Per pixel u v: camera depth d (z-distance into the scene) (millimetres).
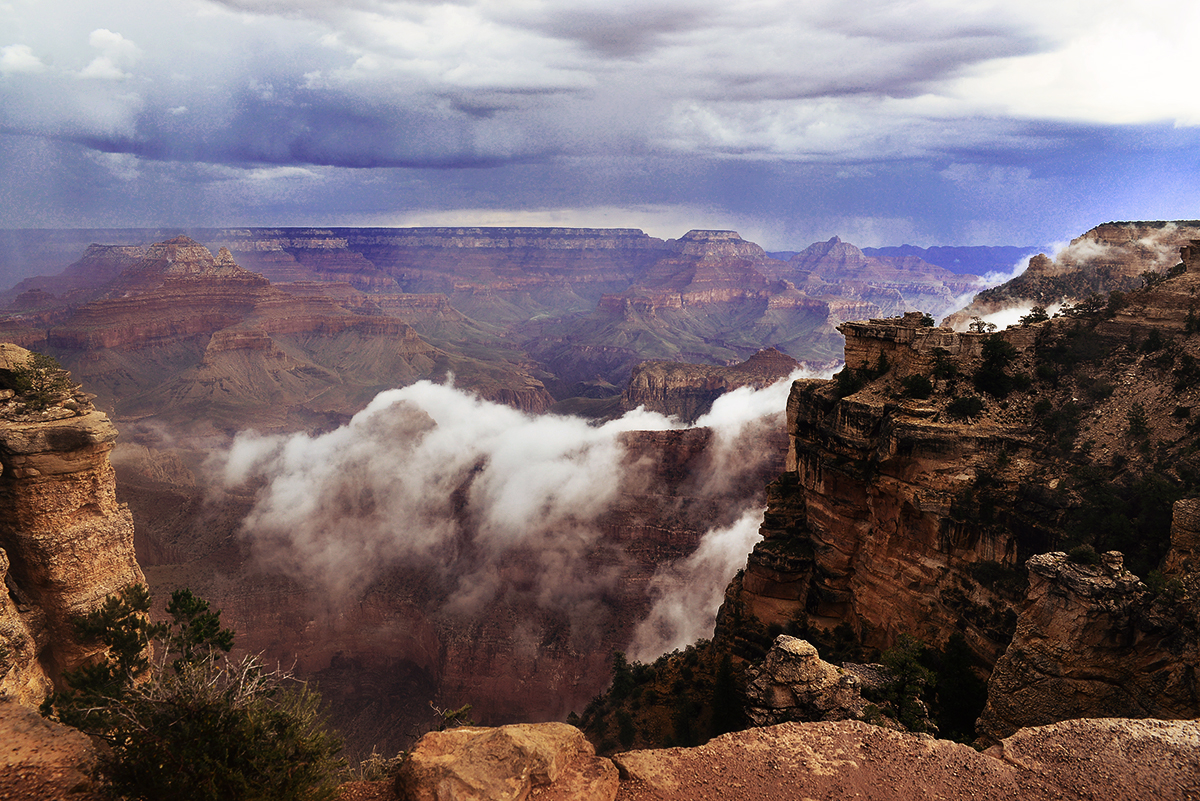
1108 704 31266
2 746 18328
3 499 44875
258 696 18875
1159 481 40875
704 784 18906
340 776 21328
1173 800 18094
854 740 21047
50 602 46531
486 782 16984
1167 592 30688
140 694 17812
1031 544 44969
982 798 18406
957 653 44219
